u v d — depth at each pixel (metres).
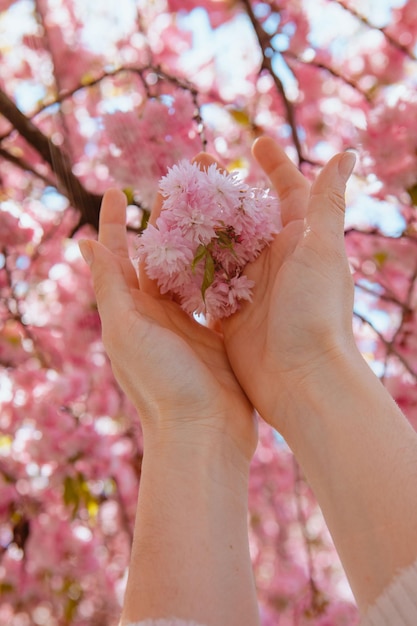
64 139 0.82
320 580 0.97
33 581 0.87
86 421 0.80
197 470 0.37
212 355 0.43
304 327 0.39
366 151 0.68
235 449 0.39
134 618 0.33
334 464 0.35
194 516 0.36
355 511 0.33
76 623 0.89
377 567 0.32
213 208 0.42
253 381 0.41
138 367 0.39
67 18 0.85
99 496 0.82
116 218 0.46
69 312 0.88
